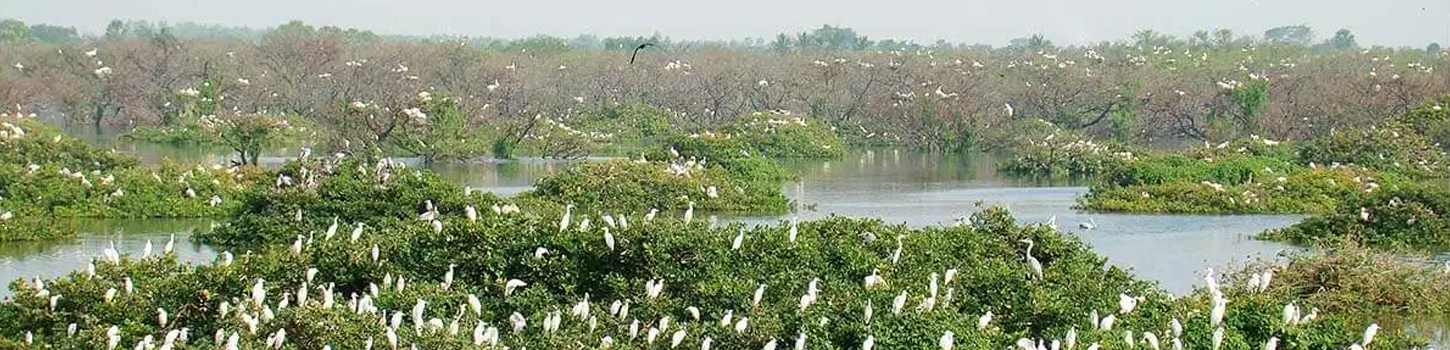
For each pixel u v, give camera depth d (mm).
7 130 54906
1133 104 98938
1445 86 89562
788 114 87750
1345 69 112062
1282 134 90188
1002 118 94500
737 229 24484
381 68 107188
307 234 34094
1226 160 63156
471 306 20297
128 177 45500
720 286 21516
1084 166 68750
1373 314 28250
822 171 72312
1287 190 53000
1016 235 28062
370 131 71188
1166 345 19781
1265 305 22453
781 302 21109
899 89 104125
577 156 77750
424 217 27594
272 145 78000
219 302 20797
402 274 22531
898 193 59281
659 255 22688
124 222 42812
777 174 66188
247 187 47062
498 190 57531
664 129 96562
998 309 22203
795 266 23188
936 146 90625
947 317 19875
